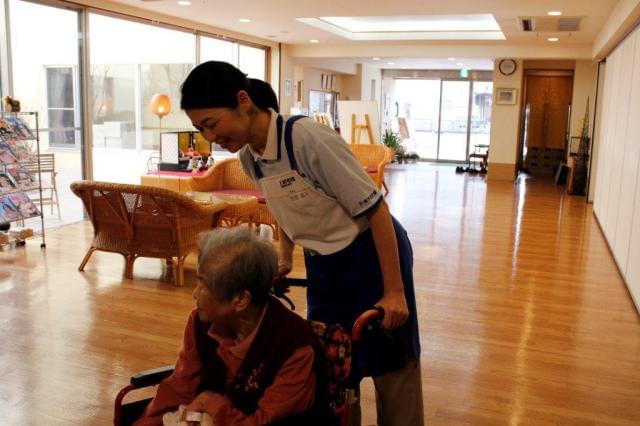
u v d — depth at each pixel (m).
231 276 1.41
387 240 1.60
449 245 6.20
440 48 10.95
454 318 3.99
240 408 1.50
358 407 1.83
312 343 1.49
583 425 2.69
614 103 6.95
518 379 3.11
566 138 13.62
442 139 17.00
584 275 5.17
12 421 2.58
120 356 3.25
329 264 1.73
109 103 7.58
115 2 7.12
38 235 6.02
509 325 3.89
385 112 17.23
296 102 12.27
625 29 5.95
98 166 7.43
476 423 2.68
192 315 1.62
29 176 5.54
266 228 6.73
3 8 5.89
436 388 2.99
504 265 5.43
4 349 3.30
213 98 1.47
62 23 6.62
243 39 9.98
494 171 12.48
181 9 7.59
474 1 6.70
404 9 7.32
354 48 11.19
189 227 4.52
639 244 4.34
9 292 4.27
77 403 2.74
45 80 6.49
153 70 8.45
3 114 5.50
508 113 12.28
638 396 2.96
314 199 1.63
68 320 3.75
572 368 3.26
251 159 1.73
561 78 13.83
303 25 8.91
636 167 4.85
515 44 10.65
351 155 1.60
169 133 6.88
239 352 1.48
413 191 10.38
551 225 7.45
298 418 1.48
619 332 3.82
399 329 1.79
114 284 4.50
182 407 1.52
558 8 6.92
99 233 4.72
